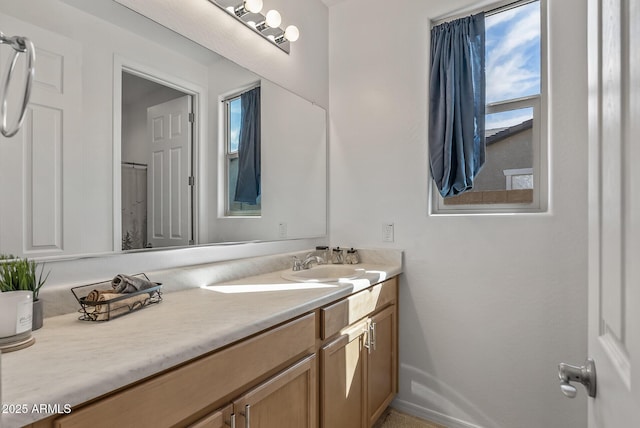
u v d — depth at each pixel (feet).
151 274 4.25
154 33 4.47
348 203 7.48
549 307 5.37
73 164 3.64
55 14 3.51
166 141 4.60
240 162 5.69
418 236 6.58
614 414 1.76
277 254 6.33
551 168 5.36
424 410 6.48
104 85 3.92
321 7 7.63
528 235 5.54
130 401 2.27
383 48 7.09
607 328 1.96
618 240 1.73
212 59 5.25
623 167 1.66
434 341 6.40
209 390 2.81
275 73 6.41
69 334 2.85
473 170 5.90
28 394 1.88
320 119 7.52
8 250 3.15
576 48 5.16
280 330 3.61
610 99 1.88
